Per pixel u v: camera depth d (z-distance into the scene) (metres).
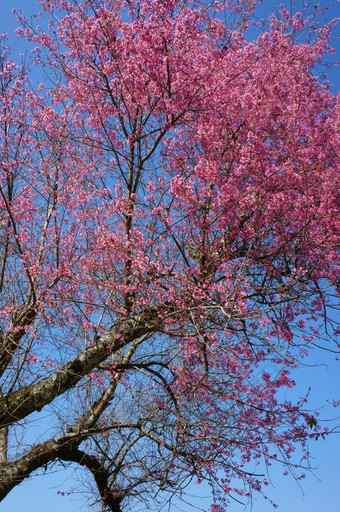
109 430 8.52
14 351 7.52
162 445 7.95
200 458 7.76
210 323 7.19
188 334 7.18
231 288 6.77
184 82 7.27
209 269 7.30
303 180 7.51
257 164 7.25
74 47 8.09
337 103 8.72
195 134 7.81
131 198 7.25
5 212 7.91
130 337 7.41
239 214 7.46
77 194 7.50
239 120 7.69
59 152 8.23
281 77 8.17
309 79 8.56
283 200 7.10
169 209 7.18
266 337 6.60
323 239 7.31
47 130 8.35
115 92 8.01
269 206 7.10
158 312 7.12
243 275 6.85
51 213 8.00
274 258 7.29
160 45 6.89
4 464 7.59
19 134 8.16
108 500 8.77
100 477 8.74
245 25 7.66
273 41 8.33
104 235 6.89
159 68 7.20
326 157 8.02
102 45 7.46
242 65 7.73
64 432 8.51
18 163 7.88
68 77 8.25
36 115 8.38
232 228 7.32
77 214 7.68
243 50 7.75
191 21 6.85
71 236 7.71
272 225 7.62
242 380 7.99
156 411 7.95
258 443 7.81
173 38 7.07
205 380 7.67
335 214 7.33
